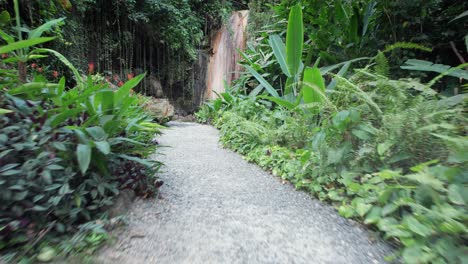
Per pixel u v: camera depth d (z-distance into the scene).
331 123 2.19
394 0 3.47
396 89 1.93
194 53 10.63
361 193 1.68
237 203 1.89
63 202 1.33
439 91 3.35
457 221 1.13
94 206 1.43
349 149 1.98
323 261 1.23
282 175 2.47
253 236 1.44
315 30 4.53
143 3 8.52
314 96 2.58
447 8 3.66
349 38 4.31
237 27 10.20
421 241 1.17
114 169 1.69
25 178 1.21
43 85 1.68
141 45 10.25
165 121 6.44
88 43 7.95
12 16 3.88
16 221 1.13
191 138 4.65
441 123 1.58
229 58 10.30
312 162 2.28
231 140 3.94
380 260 1.24
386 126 1.76
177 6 9.45
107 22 8.60
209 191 2.12
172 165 2.82
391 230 1.31
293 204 1.91
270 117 3.87
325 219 1.67
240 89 6.78
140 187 1.83
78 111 1.57
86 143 1.44
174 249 1.29
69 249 1.17
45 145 1.39
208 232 1.46
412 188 1.42
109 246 1.26
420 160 1.64
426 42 3.53
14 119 1.45
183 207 1.78
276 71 5.61
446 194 1.31
